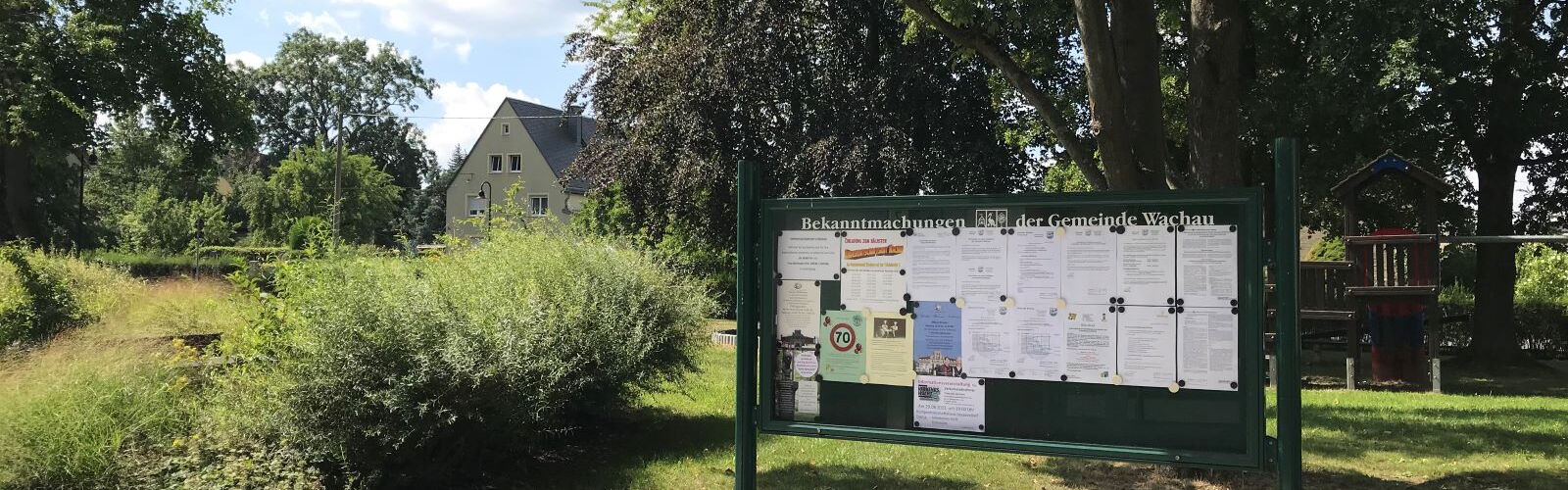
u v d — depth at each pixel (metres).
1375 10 14.06
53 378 5.41
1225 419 4.33
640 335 7.18
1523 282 21.72
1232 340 4.32
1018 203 4.64
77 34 28.31
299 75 73.75
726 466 6.75
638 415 8.78
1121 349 4.48
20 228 29.89
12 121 26.05
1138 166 6.82
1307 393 12.28
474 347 5.48
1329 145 16.72
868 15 22.91
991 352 4.69
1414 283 13.67
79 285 11.80
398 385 5.21
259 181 60.31
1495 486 6.07
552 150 63.03
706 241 24.36
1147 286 4.44
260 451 5.13
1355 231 14.45
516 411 5.84
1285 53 16.73
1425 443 7.68
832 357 4.97
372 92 75.69
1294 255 4.23
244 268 7.11
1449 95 14.87
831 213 4.98
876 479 6.27
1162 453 4.40
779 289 5.08
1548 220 18.11
